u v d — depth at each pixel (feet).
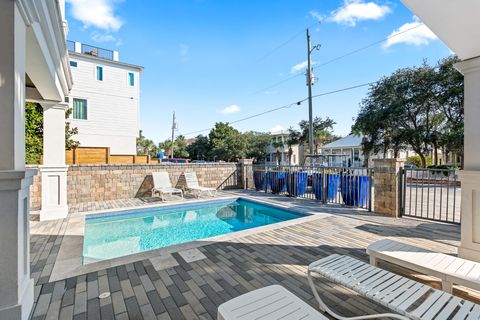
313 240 12.97
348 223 16.11
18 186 5.97
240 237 13.51
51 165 17.80
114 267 9.93
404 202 17.79
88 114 48.96
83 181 24.81
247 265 10.05
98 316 6.94
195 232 19.31
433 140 43.62
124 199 26.53
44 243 12.97
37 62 10.47
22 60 6.75
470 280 6.61
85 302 7.59
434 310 5.25
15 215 6.00
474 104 9.55
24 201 6.93
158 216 23.06
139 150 102.63
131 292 8.13
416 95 42.50
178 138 126.31
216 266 9.97
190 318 6.83
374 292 5.90
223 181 33.65
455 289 8.18
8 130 5.98
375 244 9.25
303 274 9.27
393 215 17.80
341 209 20.39
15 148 6.08
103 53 53.26
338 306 7.26
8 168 5.96
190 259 10.64
